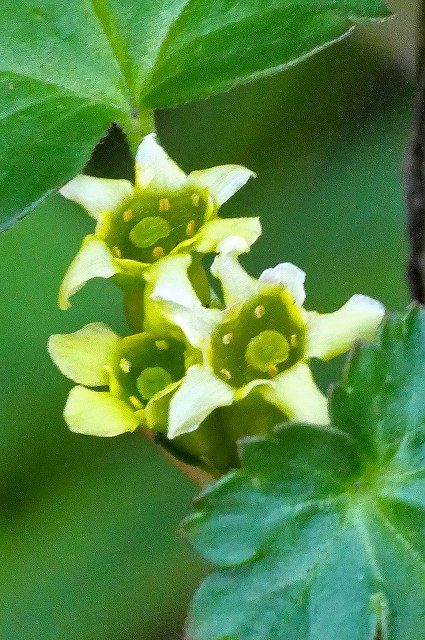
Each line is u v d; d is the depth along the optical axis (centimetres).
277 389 8
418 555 8
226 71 9
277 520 8
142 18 9
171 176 9
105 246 9
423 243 9
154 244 9
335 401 8
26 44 9
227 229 8
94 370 8
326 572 8
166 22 9
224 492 8
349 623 8
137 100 9
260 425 8
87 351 9
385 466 8
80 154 9
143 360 9
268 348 8
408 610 8
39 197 9
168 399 8
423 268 9
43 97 9
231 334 8
